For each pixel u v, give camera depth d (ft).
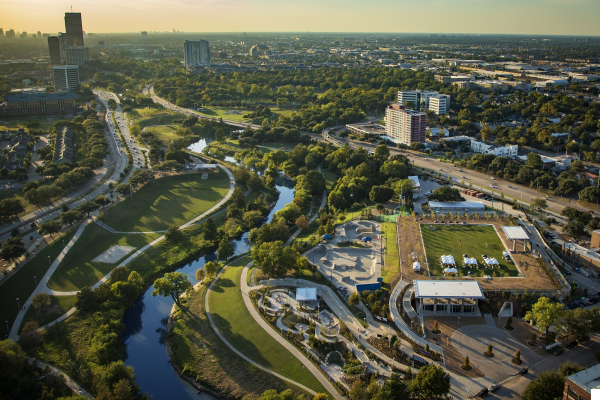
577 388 643.45
